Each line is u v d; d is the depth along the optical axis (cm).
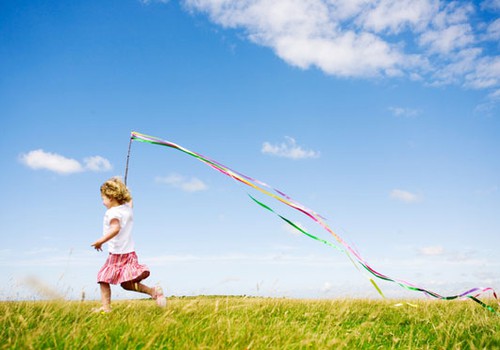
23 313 436
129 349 324
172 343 349
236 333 362
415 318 552
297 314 559
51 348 314
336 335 411
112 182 575
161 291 532
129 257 556
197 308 491
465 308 604
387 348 412
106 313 483
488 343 395
